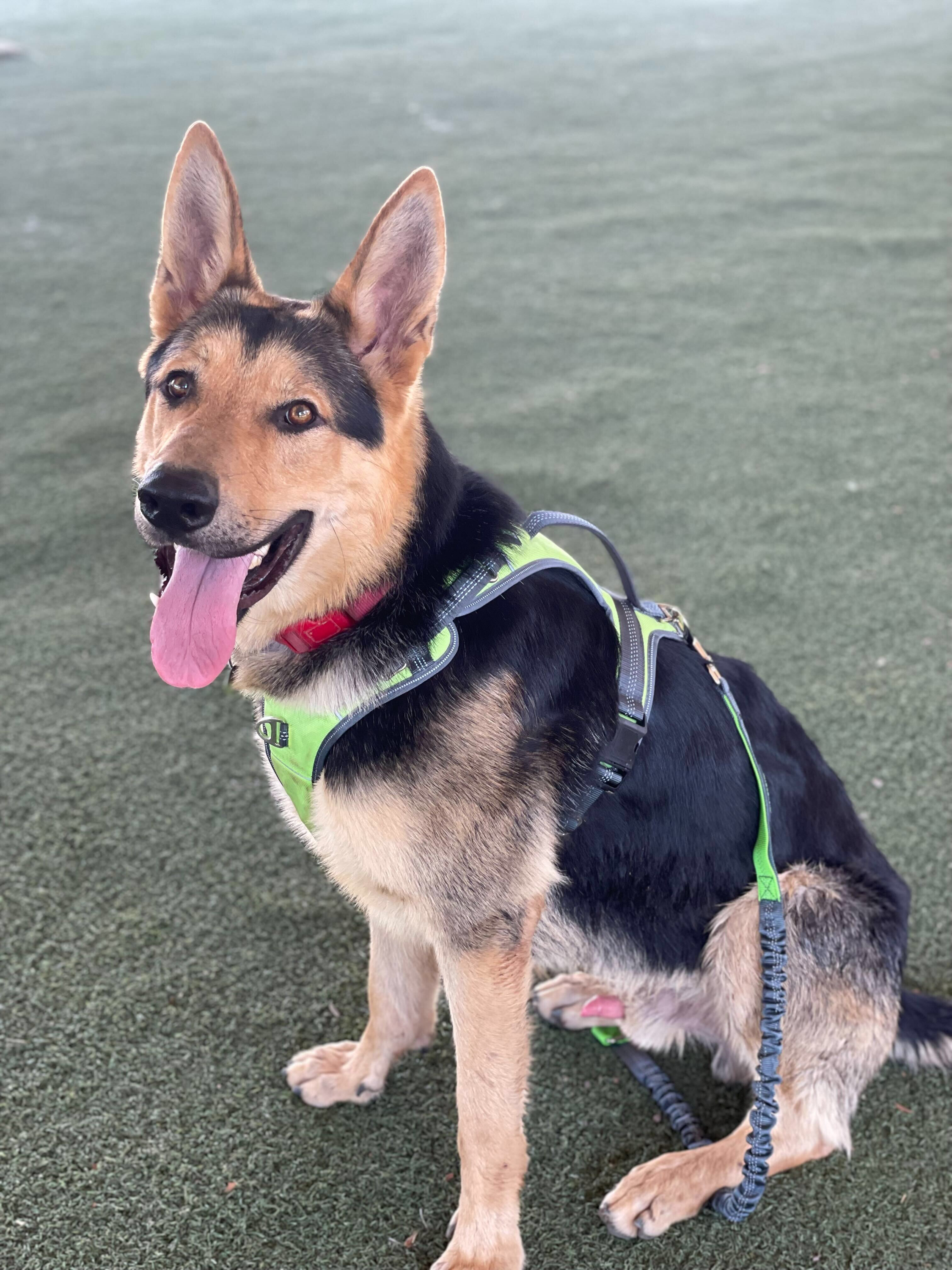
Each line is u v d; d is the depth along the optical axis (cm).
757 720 223
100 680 347
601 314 637
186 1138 217
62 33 1483
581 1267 199
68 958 253
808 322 621
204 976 251
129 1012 241
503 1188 193
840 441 495
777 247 733
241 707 338
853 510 441
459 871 188
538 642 194
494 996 192
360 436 185
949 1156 218
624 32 1472
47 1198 203
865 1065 215
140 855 282
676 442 498
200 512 168
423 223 185
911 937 266
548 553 202
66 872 275
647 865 209
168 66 1259
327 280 654
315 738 185
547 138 982
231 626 178
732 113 1053
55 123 1018
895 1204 210
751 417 519
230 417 178
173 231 201
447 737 184
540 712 193
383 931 214
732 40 1401
